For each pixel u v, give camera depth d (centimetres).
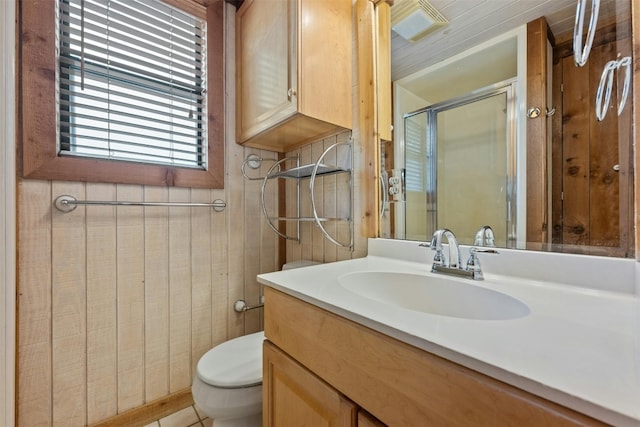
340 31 126
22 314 103
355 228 129
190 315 144
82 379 115
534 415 33
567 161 73
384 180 120
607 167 66
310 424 65
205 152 149
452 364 41
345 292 69
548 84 77
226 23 157
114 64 126
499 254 81
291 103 113
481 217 92
